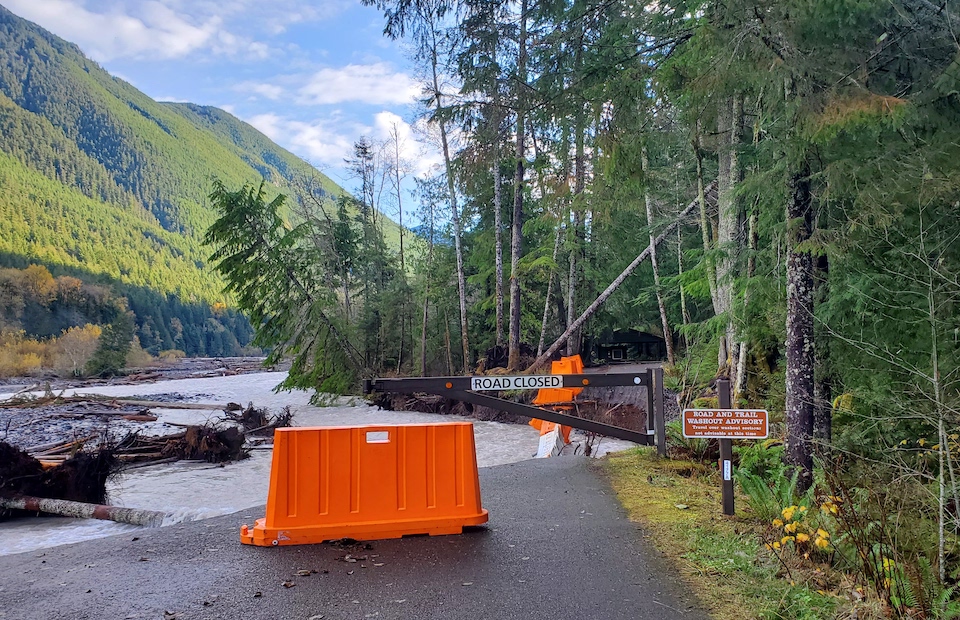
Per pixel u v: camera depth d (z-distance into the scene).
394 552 5.13
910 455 6.02
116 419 23.41
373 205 39.41
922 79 5.86
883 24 5.70
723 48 6.06
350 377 27.77
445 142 27.06
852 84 5.55
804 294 6.52
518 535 5.62
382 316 36.84
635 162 8.15
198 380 57.00
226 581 4.52
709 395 12.91
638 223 25.62
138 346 87.62
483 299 32.31
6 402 29.41
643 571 4.62
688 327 11.66
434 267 34.78
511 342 24.33
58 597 4.29
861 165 5.88
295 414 24.16
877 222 5.88
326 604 4.07
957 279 5.61
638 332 35.91
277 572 4.69
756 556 4.84
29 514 8.65
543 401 12.59
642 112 8.23
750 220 10.05
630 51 9.12
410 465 5.68
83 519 8.12
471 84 12.76
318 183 37.25
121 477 11.38
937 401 4.50
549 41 9.09
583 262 27.08
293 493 5.45
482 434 16.86
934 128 6.05
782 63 5.56
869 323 7.12
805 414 6.44
